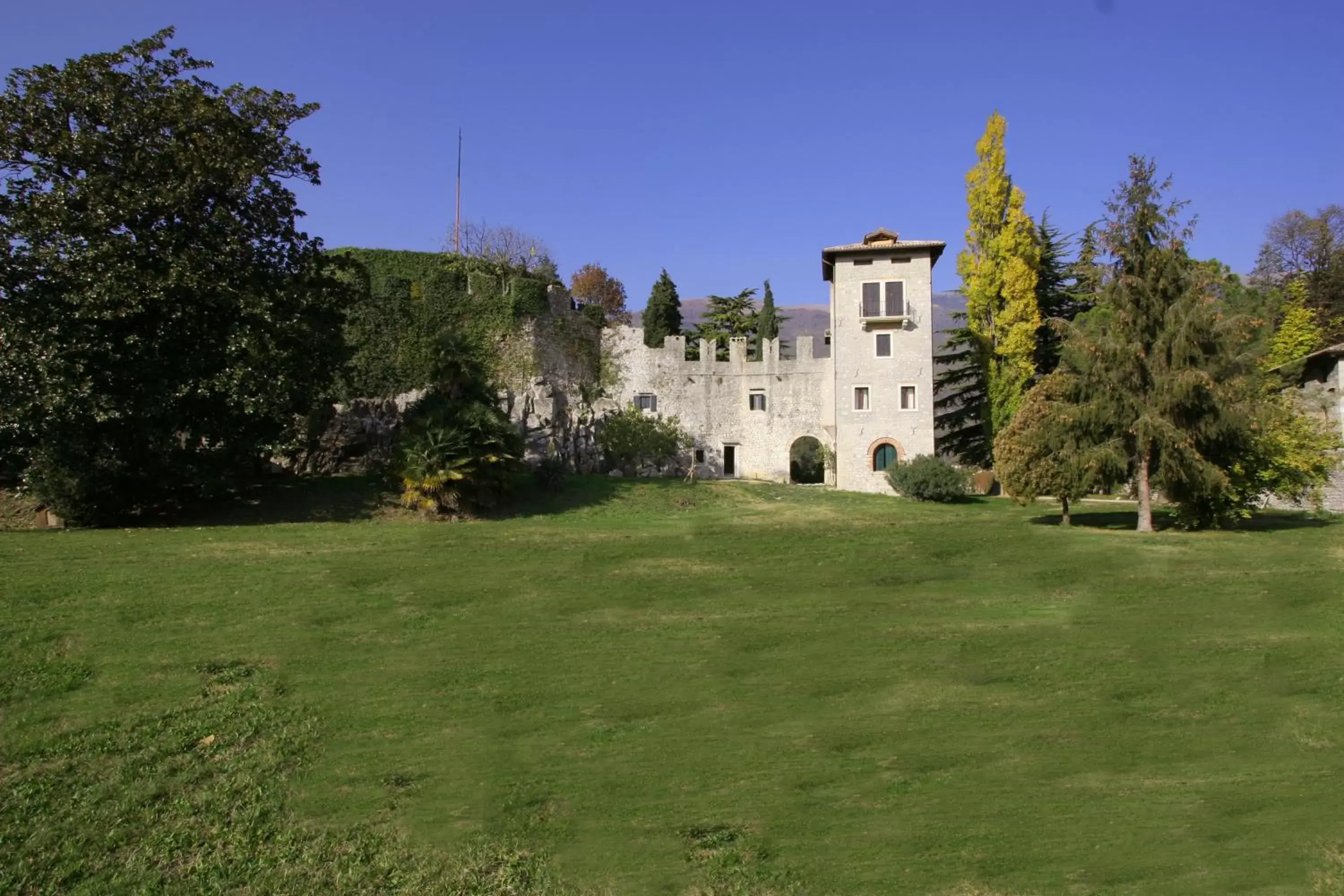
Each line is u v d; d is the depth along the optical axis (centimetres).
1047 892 612
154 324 2580
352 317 4412
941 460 4091
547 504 3484
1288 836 677
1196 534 2205
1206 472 2184
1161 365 2266
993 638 1173
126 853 698
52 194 2364
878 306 4684
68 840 711
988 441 4662
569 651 1138
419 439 3117
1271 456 2366
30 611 1268
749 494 4038
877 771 798
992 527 2275
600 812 740
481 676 1045
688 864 662
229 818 743
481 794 769
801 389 5312
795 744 858
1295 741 847
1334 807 720
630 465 4897
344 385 4122
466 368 3366
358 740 878
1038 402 2717
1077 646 1136
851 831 701
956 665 1068
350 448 3738
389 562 1695
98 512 2508
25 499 2738
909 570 1612
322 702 970
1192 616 1286
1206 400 2225
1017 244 4591
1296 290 4369
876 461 4650
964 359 4950
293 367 2722
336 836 713
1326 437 2556
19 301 2334
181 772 818
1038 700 958
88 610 1285
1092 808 726
